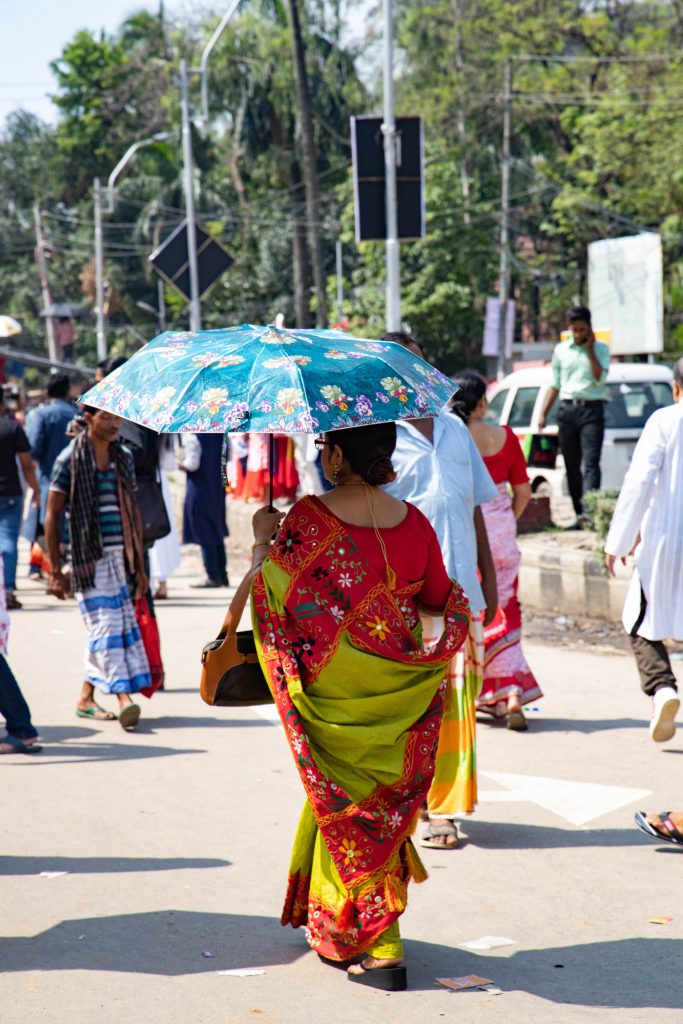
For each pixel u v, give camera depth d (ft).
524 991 19.11
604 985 19.35
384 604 18.89
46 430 65.62
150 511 42.11
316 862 19.89
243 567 74.64
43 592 66.08
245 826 27.22
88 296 328.70
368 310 215.51
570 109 201.05
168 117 294.66
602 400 61.82
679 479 28.48
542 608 54.34
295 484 81.66
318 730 18.78
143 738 35.29
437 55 222.69
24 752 33.58
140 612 40.40
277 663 18.93
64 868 24.57
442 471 25.93
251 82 237.66
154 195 298.56
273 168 250.78
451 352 221.25
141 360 19.03
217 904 22.75
